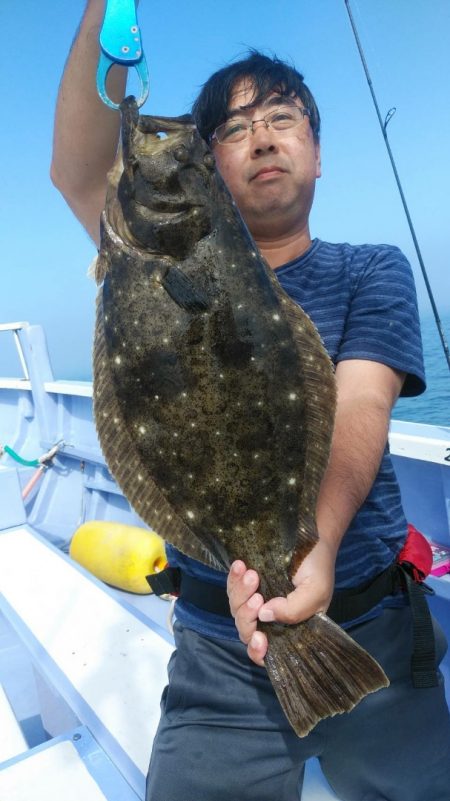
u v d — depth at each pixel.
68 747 0.88
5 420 2.60
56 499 2.16
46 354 2.27
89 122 0.73
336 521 0.66
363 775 0.79
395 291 0.83
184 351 0.60
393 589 0.82
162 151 0.61
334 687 0.57
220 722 0.77
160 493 0.64
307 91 0.91
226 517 0.62
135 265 0.61
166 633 1.13
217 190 0.62
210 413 0.60
